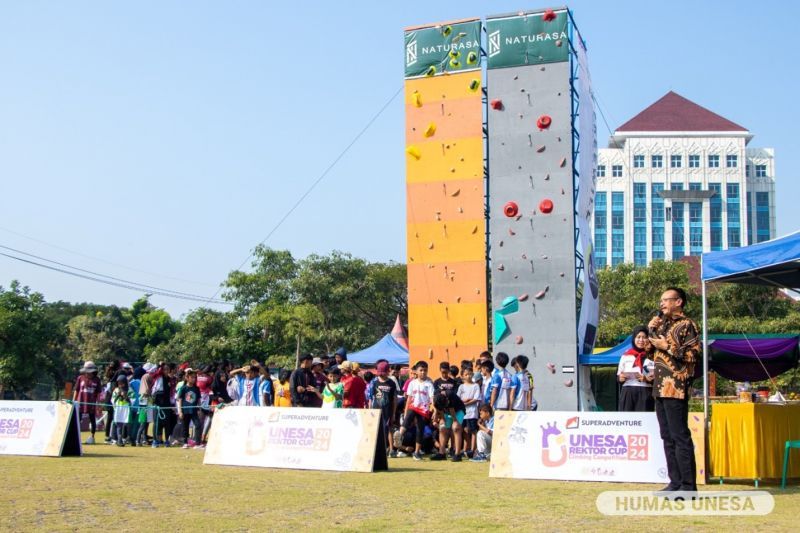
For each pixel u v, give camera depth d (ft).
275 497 30.09
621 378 42.60
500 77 73.82
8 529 23.13
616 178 431.84
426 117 75.61
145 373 64.28
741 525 23.63
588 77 79.25
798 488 32.50
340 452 40.47
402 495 30.73
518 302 71.15
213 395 63.36
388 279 162.81
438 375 72.59
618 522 24.26
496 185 73.10
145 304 266.16
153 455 51.16
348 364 48.93
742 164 428.97
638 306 139.54
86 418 75.72
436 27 76.23
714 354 70.85
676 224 425.69
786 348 69.62
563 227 70.64
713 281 43.96
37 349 138.21
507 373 49.24
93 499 29.30
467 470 41.98
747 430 33.99
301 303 144.05
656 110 444.55
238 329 138.51
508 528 23.22
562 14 72.64
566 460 36.29
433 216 74.38
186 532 22.88
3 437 50.14
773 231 431.43
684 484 29.17
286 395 59.31
